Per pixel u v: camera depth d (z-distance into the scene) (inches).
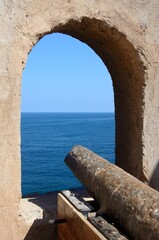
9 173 158.6
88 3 167.5
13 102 157.1
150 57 179.0
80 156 169.0
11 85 156.3
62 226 157.4
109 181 134.5
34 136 2741.1
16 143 158.7
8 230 162.7
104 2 170.2
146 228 104.9
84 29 182.2
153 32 179.3
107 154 1510.8
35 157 1503.4
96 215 132.7
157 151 183.5
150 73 179.6
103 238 116.0
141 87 180.5
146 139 181.5
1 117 155.5
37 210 174.6
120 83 199.5
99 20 170.4
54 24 162.9
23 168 1152.8
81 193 187.3
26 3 156.6
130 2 174.6
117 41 178.9
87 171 152.6
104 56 202.8
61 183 856.3
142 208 110.7
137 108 183.9
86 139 2396.7
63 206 154.7
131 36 175.5
